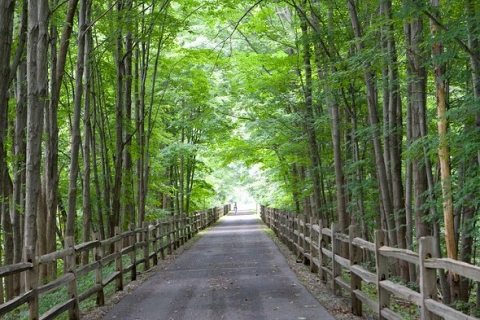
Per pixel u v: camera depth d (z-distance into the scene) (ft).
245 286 33.27
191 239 78.64
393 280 33.17
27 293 19.03
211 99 73.00
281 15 58.65
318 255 37.40
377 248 20.63
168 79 64.90
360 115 48.91
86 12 43.91
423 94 28.45
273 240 70.18
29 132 28.71
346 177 53.42
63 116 52.03
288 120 58.65
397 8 28.78
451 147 24.02
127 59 55.57
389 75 33.45
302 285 32.99
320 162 56.70
